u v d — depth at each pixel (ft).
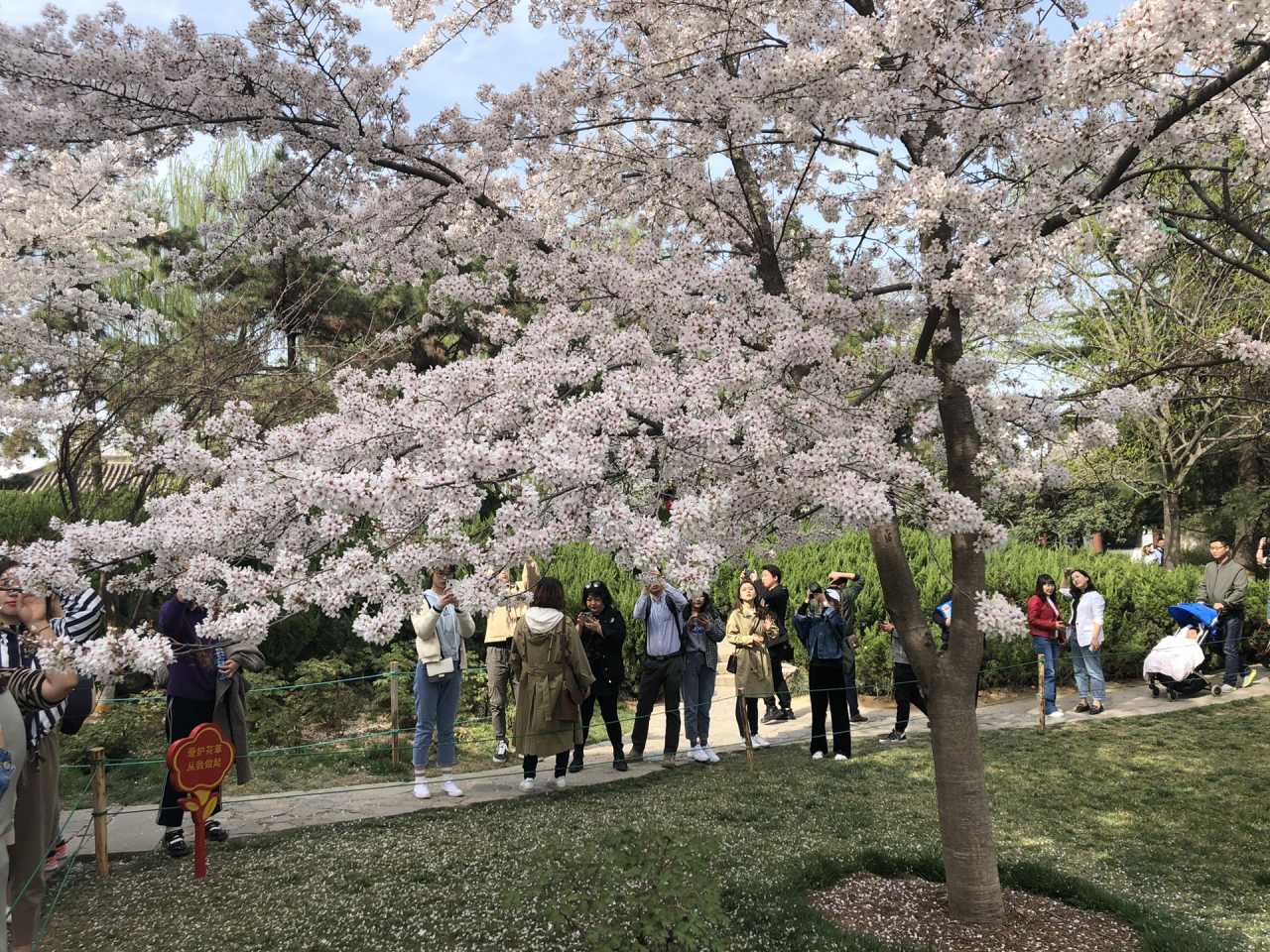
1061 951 12.08
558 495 10.27
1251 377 16.44
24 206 30.17
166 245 38.14
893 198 12.11
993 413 13.62
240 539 10.02
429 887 14.69
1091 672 28.60
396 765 23.29
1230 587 30.86
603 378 11.51
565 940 12.54
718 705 30.94
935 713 13.33
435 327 25.91
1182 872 15.52
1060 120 12.55
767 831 17.48
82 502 30.66
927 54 11.90
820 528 14.06
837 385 12.78
